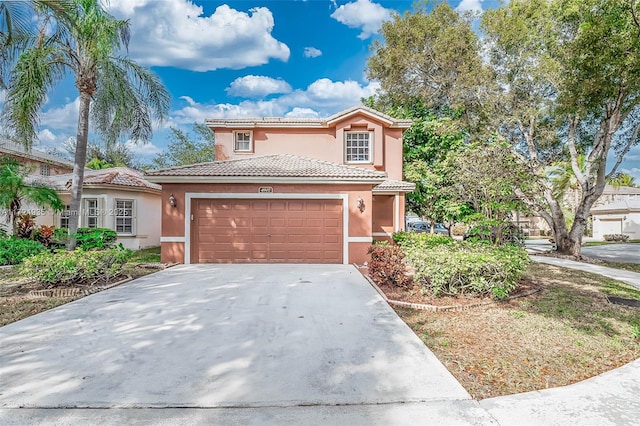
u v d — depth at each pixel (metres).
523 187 12.44
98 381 4.21
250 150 18.94
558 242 19.14
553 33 16.12
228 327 6.21
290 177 13.35
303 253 13.68
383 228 18.61
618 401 3.81
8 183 14.05
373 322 6.49
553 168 21.80
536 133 19.52
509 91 19.23
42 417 3.50
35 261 8.89
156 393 3.94
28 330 6.02
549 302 8.06
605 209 35.62
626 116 16.19
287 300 8.10
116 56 13.43
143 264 13.02
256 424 3.39
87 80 12.66
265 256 13.67
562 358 5.03
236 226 13.68
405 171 21.05
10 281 10.26
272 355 4.99
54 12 9.46
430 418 3.50
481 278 7.91
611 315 7.09
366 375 4.39
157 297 8.36
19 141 12.84
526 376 4.46
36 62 11.96
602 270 13.35
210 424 3.39
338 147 18.52
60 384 4.14
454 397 3.89
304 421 3.44
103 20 11.89
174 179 13.32
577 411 3.62
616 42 8.16
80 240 14.96
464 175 12.24
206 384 4.14
